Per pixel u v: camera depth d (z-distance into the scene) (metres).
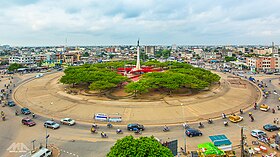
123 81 134.00
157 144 40.47
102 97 113.31
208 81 141.12
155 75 133.25
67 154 55.44
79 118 83.31
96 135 67.50
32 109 94.88
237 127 74.44
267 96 119.69
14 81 167.88
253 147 59.22
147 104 99.94
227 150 54.41
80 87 138.25
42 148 54.75
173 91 127.19
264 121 80.38
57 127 72.94
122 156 37.72
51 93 121.81
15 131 70.38
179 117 83.94
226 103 103.38
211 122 78.12
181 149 57.34
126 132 70.12
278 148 57.25
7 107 97.75
